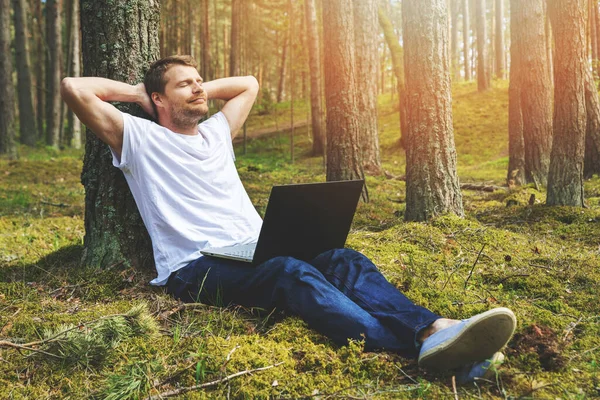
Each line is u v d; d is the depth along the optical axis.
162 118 2.97
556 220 4.77
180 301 2.71
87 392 2.03
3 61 12.42
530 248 3.86
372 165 10.74
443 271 3.29
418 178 4.35
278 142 21.09
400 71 15.55
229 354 2.15
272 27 19.09
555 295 2.90
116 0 3.18
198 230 2.76
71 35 16.00
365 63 10.66
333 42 5.88
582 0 4.96
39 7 22.92
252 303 2.58
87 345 2.19
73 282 3.05
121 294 2.93
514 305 2.69
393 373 2.03
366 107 10.72
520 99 7.55
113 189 3.20
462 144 17.02
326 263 2.48
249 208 2.99
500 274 3.21
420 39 4.23
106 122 2.74
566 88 5.03
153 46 3.32
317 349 2.20
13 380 2.11
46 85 23.16
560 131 5.11
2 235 4.65
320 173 10.65
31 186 8.41
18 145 17.12
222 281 2.57
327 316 2.22
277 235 2.45
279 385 1.99
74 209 6.37
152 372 2.12
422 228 4.06
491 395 1.87
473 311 2.57
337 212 2.59
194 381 2.06
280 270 2.38
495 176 10.67
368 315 2.19
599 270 3.29
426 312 2.12
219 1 28.25
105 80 2.86
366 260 2.45
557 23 5.04
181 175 2.80
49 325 2.48
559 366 2.02
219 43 34.75
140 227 3.22
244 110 3.36
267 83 39.38
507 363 2.04
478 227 4.10
